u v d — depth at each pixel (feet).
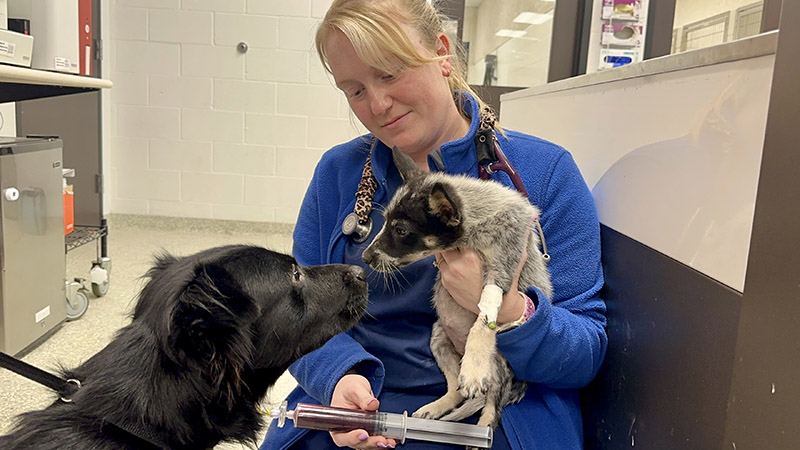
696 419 3.57
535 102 8.23
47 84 9.37
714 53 3.51
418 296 5.06
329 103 18.57
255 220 19.31
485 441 4.41
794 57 2.66
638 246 4.56
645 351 4.35
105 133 18.15
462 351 4.91
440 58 4.88
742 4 13.42
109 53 17.93
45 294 10.44
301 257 5.70
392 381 5.07
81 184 17.57
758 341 2.84
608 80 5.32
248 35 17.98
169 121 18.49
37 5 9.75
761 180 2.88
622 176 4.96
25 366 4.33
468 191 4.73
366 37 4.55
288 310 4.37
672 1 14.30
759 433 2.80
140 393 3.71
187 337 3.55
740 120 3.23
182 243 17.31
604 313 5.16
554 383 4.79
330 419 4.47
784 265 2.66
